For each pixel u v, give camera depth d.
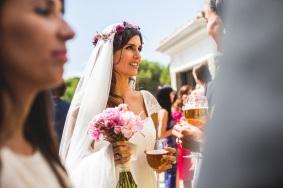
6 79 0.87
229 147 0.83
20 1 0.85
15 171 0.84
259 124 0.82
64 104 3.48
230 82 0.87
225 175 0.82
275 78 0.85
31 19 0.84
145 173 2.83
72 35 0.92
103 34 3.01
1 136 0.87
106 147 2.58
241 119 0.83
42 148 1.08
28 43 0.84
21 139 0.96
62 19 0.92
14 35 0.84
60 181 1.02
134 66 3.03
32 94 0.92
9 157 0.84
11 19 0.84
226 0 1.00
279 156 0.80
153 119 3.16
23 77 0.87
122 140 2.49
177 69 14.15
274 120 0.81
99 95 2.84
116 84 3.05
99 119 2.47
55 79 0.89
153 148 2.94
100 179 2.47
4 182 0.80
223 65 0.91
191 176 4.76
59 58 0.89
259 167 0.80
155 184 2.91
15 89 0.89
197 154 2.10
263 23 0.89
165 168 2.57
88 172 2.53
